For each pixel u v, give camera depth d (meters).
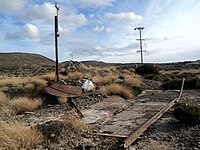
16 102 13.68
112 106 12.94
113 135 8.12
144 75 35.88
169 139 7.72
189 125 9.10
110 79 22.41
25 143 6.86
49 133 7.65
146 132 8.55
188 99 15.99
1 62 106.38
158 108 12.30
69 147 7.11
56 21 18.48
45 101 15.45
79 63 33.03
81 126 8.53
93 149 7.09
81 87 17.81
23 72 46.12
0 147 6.41
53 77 22.75
